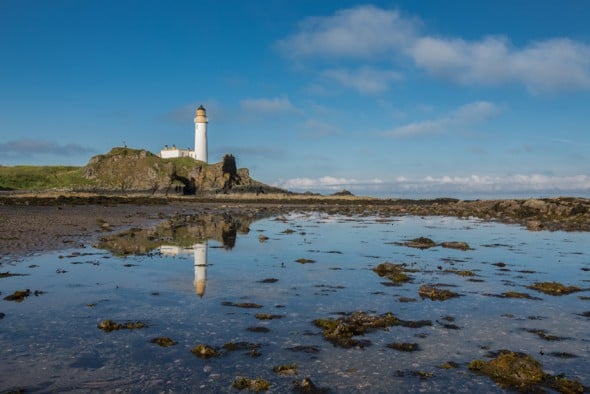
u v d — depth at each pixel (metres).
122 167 177.12
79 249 25.91
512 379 9.55
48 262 21.72
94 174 177.12
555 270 23.00
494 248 31.50
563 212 66.38
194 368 9.84
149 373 9.52
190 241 31.92
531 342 11.92
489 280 20.11
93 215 52.88
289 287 17.92
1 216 45.06
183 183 164.62
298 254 26.97
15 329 12.14
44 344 11.07
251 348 11.12
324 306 15.13
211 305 14.95
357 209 93.81
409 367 10.12
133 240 31.09
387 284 18.80
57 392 8.59
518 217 67.50
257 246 30.22
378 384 9.23
